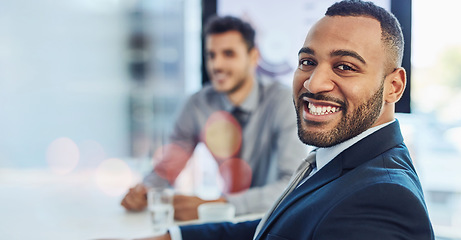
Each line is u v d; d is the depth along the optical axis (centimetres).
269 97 181
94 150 333
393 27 75
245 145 187
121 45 340
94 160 329
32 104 329
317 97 75
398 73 76
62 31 332
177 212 138
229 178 193
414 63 180
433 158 223
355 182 70
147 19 328
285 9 193
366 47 72
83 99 338
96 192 174
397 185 65
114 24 334
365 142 76
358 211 65
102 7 333
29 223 134
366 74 73
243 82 183
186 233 104
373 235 62
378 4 78
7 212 146
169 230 105
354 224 64
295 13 192
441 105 209
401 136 79
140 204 148
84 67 336
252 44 182
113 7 332
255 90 184
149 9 326
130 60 334
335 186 72
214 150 198
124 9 331
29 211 147
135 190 150
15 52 324
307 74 77
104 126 338
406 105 101
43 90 330
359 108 74
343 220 66
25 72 327
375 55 73
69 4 332
